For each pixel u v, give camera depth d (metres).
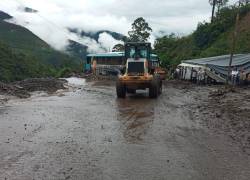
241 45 49.44
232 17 60.31
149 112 17.09
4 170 8.15
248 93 24.31
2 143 10.69
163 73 42.19
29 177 7.70
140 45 24.84
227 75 32.28
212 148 10.33
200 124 13.96
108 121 14.63
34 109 17.86
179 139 11.46
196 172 8.16
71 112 17.02
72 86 34.34
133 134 12.19
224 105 18.81
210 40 60.34
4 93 23.12
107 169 8.31
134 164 8.73
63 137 11.59
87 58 62.28
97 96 24.72
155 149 10.20
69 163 8.74
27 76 92.12
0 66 85.69
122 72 24.23
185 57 61.81
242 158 9.31
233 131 12.56
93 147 10.34
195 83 37.72
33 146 10.37
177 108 18.47
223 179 7.72
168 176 7.87
